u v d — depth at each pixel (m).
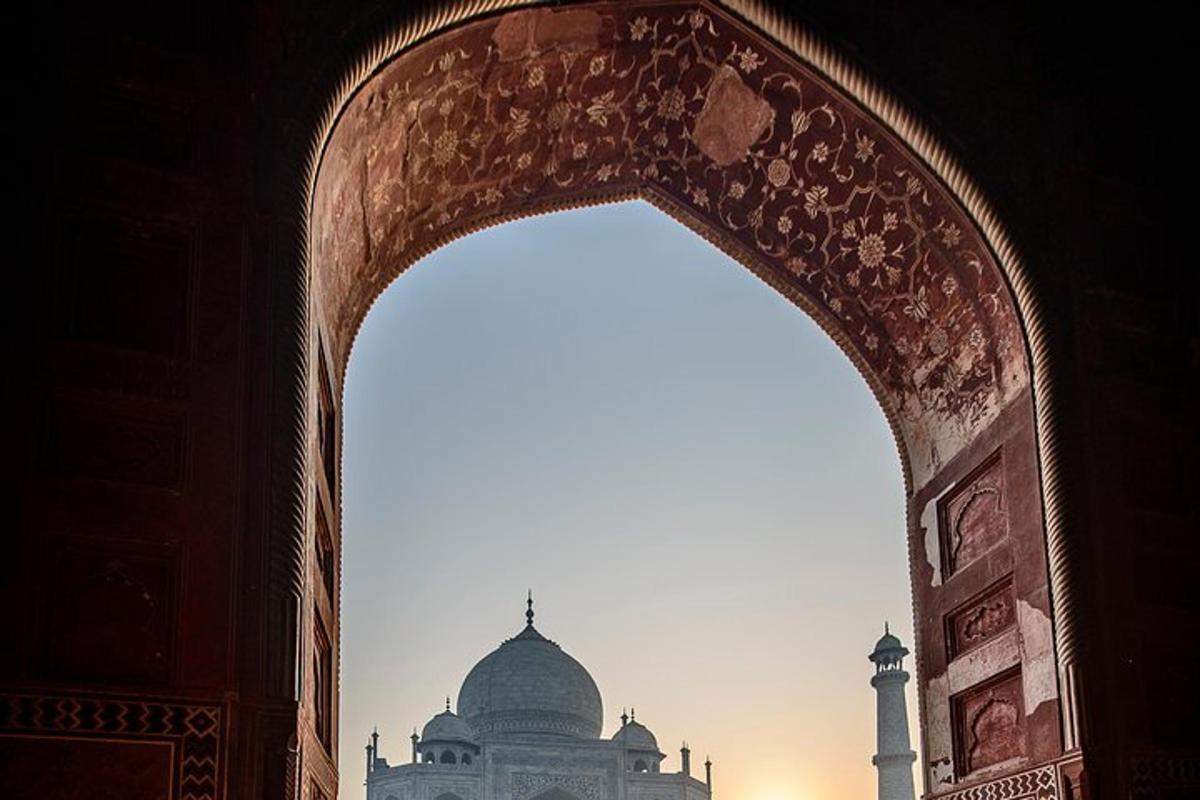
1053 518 4.72
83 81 3.67
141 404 3.48
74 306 3.49
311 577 3.98
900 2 5.11
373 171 4.71
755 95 5.24
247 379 3.61
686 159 5.67
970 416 5.38
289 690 3.38
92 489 3.36
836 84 4.99
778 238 5.75
